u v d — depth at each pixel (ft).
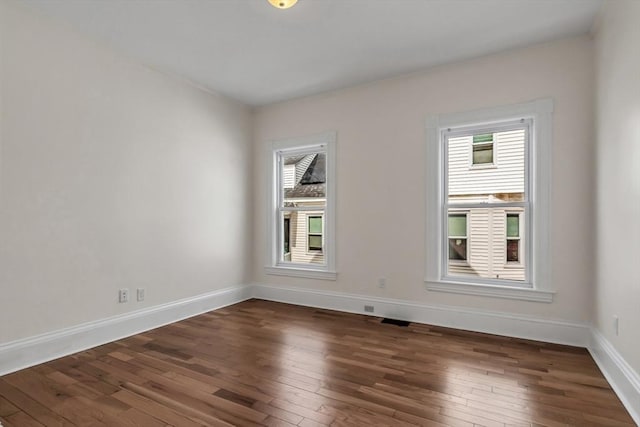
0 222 7.55
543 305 9.61
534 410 6.17
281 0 7.40
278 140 14.25
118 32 9.00
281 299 14.14
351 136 12.59
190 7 7.91
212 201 13.03
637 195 6.05
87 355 8.64
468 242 10.89
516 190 10.28
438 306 11.02
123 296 10.02
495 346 9.20
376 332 10.36
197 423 5.79
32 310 8.07
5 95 7.62
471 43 9.58
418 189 11.35
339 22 8.53
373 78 11.87
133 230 10.33
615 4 7.16
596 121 8.64
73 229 8.86
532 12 8.11
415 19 8.39
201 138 12.60
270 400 6.51
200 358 8.48
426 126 11.19
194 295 12.27
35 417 5.97
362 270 12.34
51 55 8.41
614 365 6.98
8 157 7.67
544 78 9.57
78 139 8.98
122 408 6.24
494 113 10.19
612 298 7.36
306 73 11.48
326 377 7.45
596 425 5.74
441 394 6.73
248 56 10.32
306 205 14.07
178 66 10.94
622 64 6.79
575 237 9.23
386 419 5.90
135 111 10.41
